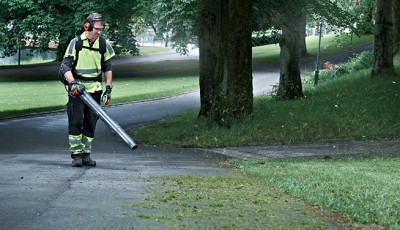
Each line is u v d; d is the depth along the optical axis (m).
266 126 22.77
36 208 6.21
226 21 23.59
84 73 11.49
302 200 7.76
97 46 11.52
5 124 30.58
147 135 24.33
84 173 10.27
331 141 21.19
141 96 47.91
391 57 36.19
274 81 58.12
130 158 15.17
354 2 44.72
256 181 10.20
